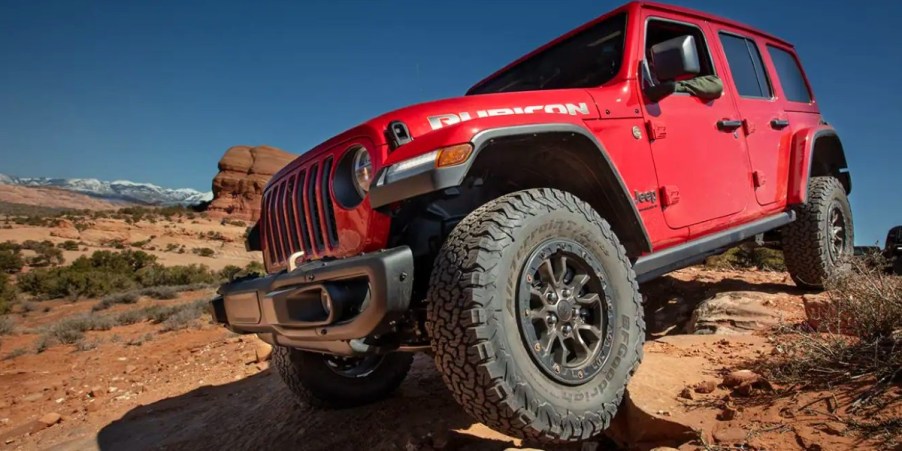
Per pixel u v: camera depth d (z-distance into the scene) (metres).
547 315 2.27
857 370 2.41
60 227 78.38
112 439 4.58
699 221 3.44
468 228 2.24
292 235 3.14
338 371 3.68
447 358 2.06
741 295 4.34
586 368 2.29
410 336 2.61
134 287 30.55
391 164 2.30
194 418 4.68
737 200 3.79
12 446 4.94
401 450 2.78
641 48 3.41
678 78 3.12
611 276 2.52
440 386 3.96
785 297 4.39
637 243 2.96
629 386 2.61
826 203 4.66
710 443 2.13
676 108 3.45
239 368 6.55
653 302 5.49
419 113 2.54
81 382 7.39
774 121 4.34
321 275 2.27
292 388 3.58
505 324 2.07
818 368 2.48
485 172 2.72
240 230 96.81
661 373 2.78
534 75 4.03
